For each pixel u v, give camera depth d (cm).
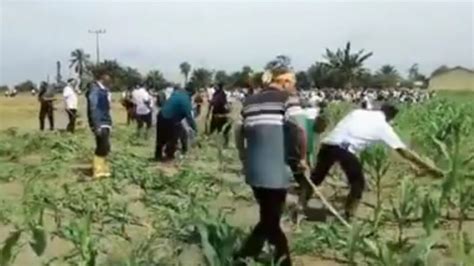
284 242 670
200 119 3083
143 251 699
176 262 682
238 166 1542
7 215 938
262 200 661
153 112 2681
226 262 637
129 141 2264
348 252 705
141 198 1101
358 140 916
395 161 1287
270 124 650
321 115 1094
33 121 4144
